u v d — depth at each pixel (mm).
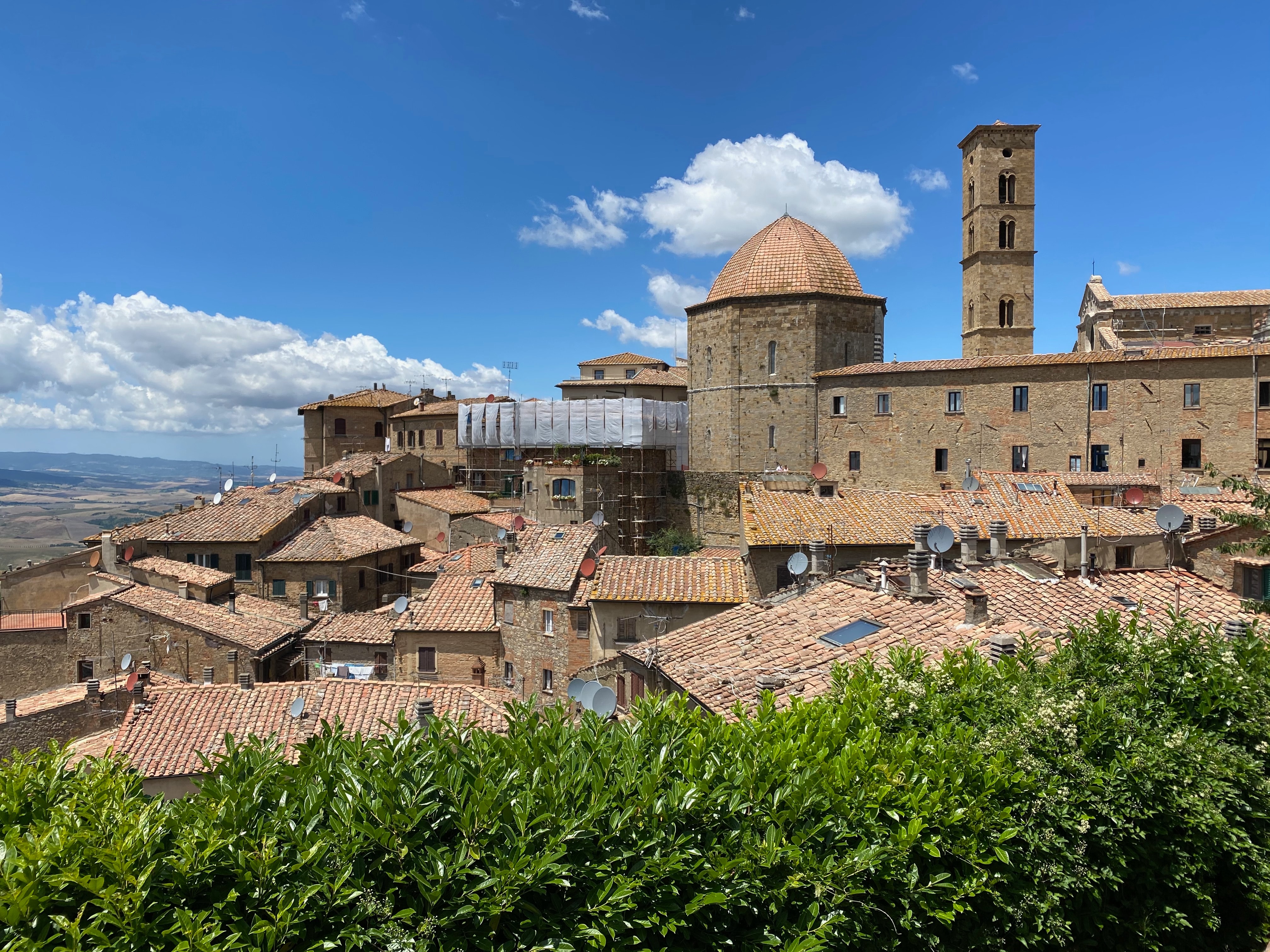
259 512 65562
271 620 53438
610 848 9023
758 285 74875
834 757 11055
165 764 28922
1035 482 43094
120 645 48469
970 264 83250
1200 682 14094
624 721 13242
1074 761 11617
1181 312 77938
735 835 9500
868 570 28250
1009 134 79938
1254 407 55438
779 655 22719
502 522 68250
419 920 8164
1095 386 59938
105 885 7527
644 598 38812
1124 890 12148
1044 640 20531
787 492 42000
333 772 9531
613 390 98875
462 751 10117
